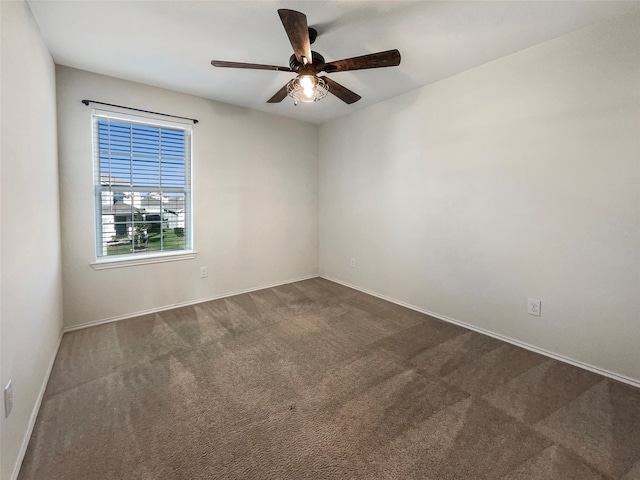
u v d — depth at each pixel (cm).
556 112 220
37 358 175
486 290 269
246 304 349
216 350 241
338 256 437
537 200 233
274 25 202
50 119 228
